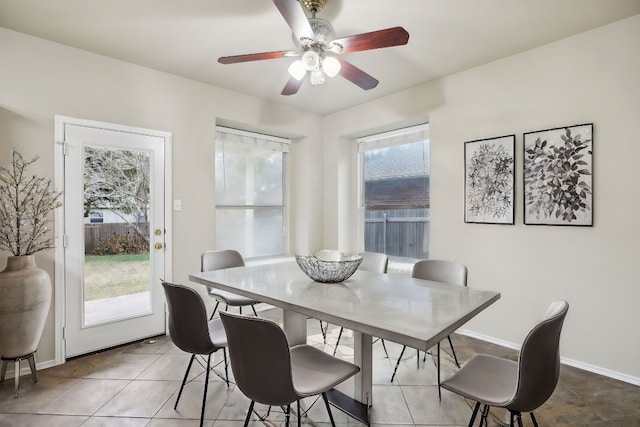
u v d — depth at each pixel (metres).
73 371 2.41
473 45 2.62
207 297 3.40
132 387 2.18
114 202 2.83
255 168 4.22
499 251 2.88
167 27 2.35
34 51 2.45
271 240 4.41
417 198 3.86
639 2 2.06
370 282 2.07
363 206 4.47
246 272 2.40
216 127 3.77
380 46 1.87
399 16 2.21
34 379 2.23
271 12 2.17
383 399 2.05
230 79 3.29
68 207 2.59
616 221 2.29
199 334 1.68
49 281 2.30
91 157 2.71
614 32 2.30
